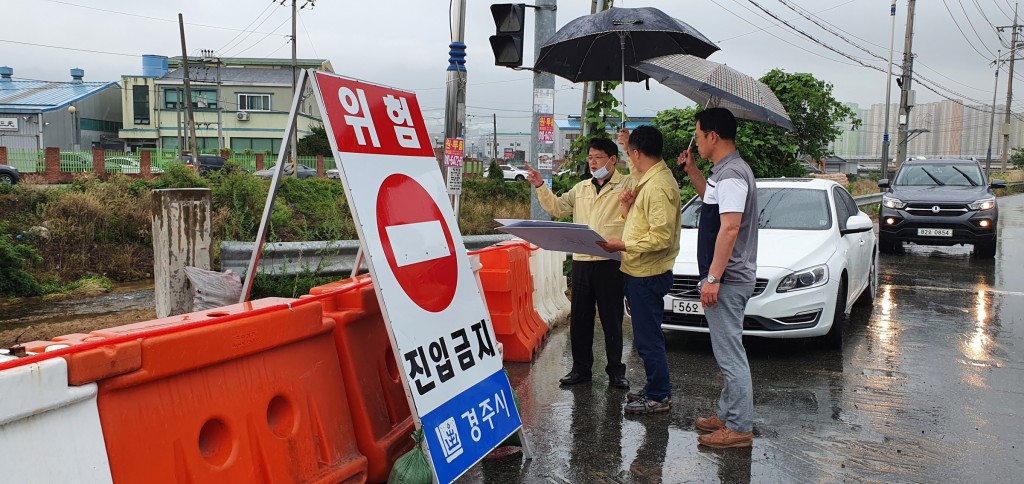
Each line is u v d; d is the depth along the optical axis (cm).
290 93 6284
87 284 1200
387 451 396
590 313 596
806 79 1462
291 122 393
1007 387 602
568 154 992
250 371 326
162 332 284
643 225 499
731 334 462
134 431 273
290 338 345
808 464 445
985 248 1459
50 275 1216
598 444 477
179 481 287
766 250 717
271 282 826
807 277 683
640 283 516
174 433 288
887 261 1435
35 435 242
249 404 322
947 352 717
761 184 858
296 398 350
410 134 416
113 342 268
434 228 405
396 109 411
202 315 329
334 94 366
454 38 872
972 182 1542
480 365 410
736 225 439
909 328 827
